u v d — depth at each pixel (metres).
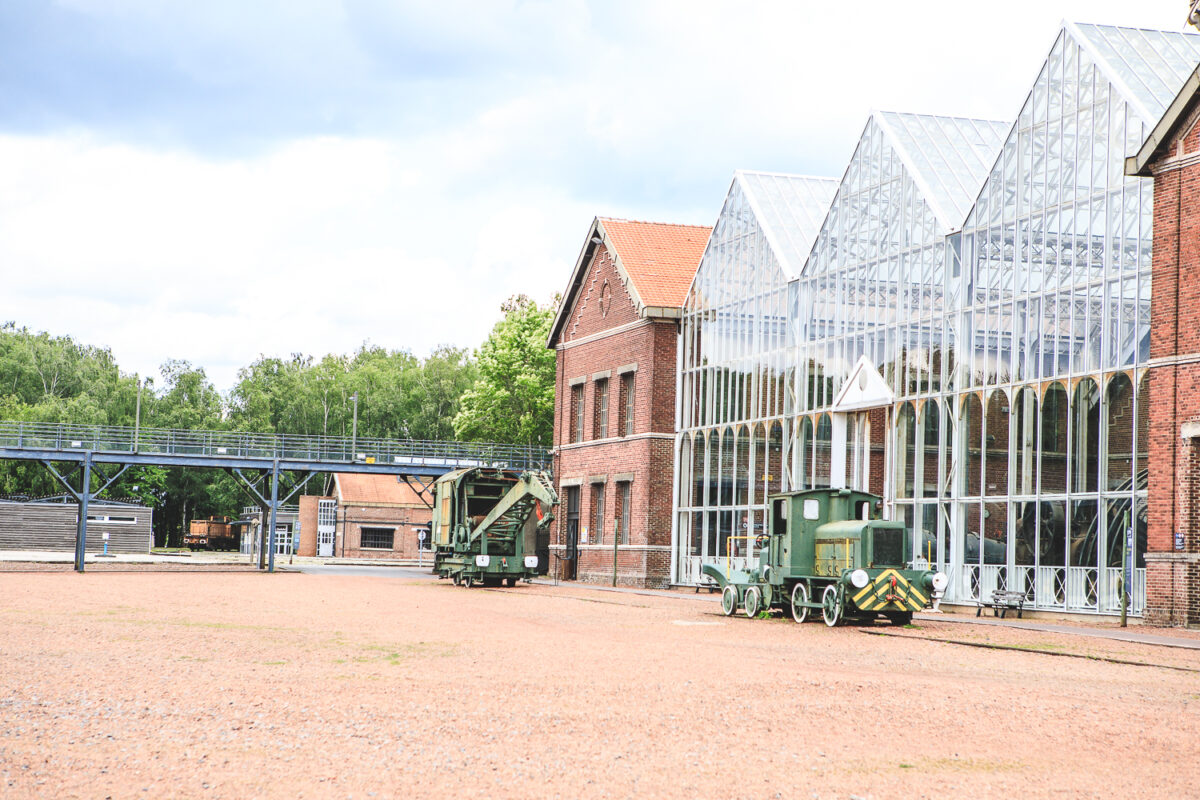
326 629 23.38
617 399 51.03
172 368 129.88
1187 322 26.47
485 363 79.19
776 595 28.70
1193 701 14.82
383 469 61.28
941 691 15.23
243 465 58.97
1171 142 27.02
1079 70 30.22
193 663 17.17
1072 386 29.41
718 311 45.72
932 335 33.91
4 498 91.44
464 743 11.20
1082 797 9.52
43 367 117.88
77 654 18.11
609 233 52.22
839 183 38.72
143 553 94.31
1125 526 27.91
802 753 11.04
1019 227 31.52
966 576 32.12
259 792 9.20
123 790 9.19
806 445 39.53
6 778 9.48
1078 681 16.69
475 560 44.25
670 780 9.81
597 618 27.81
